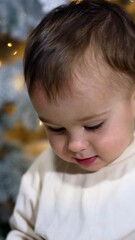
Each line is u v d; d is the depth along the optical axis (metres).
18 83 0.88
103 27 0.57
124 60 0.57
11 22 0.86
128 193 0.61
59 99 0.56
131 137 0.61
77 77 0.55
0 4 0.86
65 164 0.67
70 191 0.65
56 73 0.56
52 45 0.57
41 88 0.57
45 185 0.68
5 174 0.90
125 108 0.58
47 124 0.59
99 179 0.63
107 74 0.56
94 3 0.61
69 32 0.57
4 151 0.93
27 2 0.86
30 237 0.70
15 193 0.89
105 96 0.56
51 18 0.60
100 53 0.56
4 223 0.95
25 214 0.71
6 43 0.87
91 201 0.62
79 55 0.56
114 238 0.60
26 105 0.90
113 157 0.60
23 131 0.98
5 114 0.92
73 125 0.57
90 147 0.58
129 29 0.59
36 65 0.57
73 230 0.62
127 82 0.57
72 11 0.59
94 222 0.61
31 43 0.59
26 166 0.91
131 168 0.62
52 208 0.65
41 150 0.95
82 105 0.56
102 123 0.57
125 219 0.60
